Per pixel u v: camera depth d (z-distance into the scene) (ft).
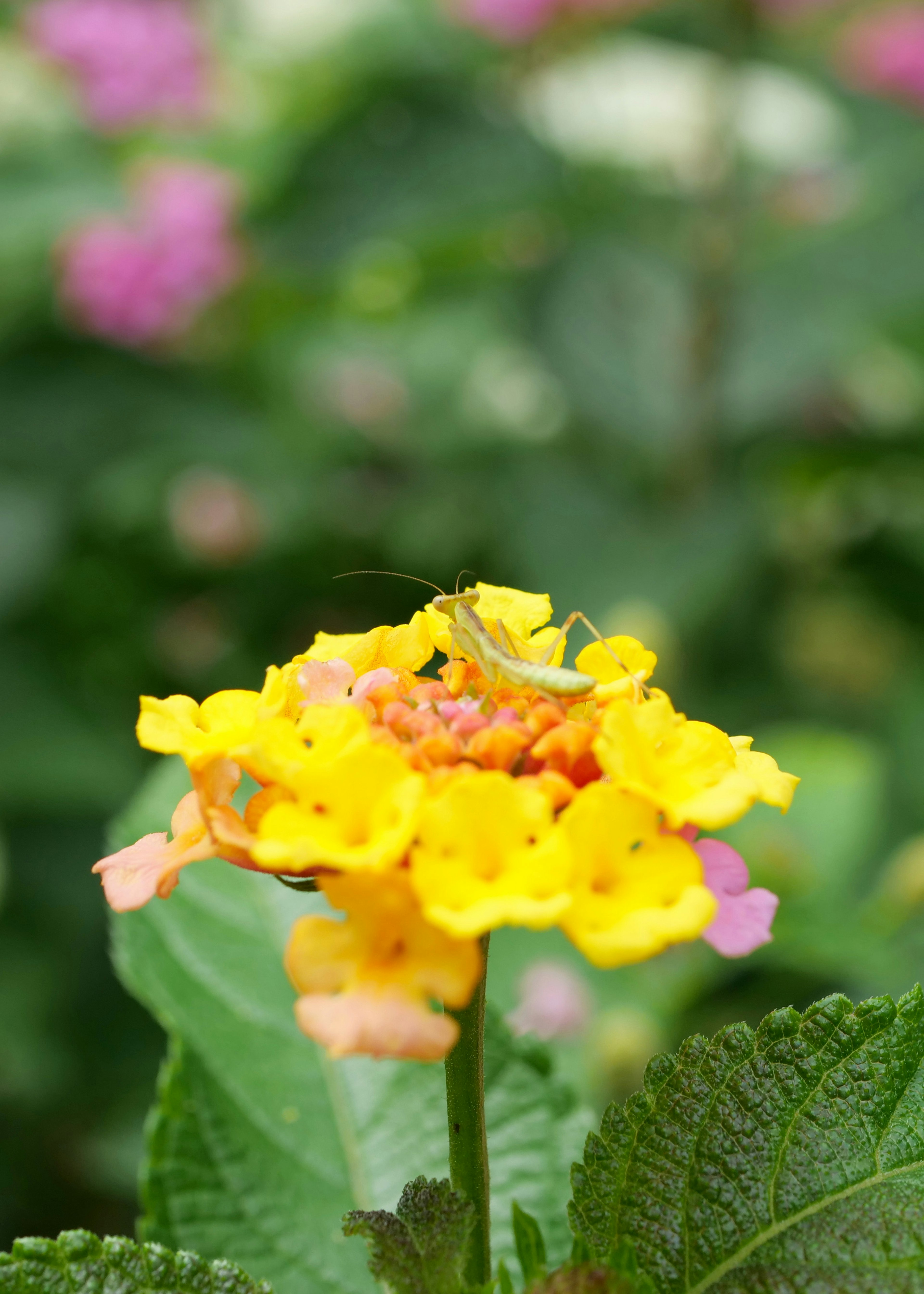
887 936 1.14
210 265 1.82
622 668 0.67
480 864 0.60
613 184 1.92
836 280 1.84
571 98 2.11
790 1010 0.65
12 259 1.90
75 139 2.02
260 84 2.24
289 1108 0.74
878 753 1.82
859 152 1.90
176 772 0.81
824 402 2.01
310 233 1.87
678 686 1.81
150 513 2.02
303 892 0.70
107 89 1.87
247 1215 0.71
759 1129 0.65
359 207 1.88
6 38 1.99
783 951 1.14
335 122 1.93
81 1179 1.59
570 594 1.76
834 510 2.07
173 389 1.97
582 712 0.67
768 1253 0.63
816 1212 0.64
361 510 2.10
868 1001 0.65
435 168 1.88
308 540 2.01
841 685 2.09
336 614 2.08
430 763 0.63
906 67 1.88
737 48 1.84
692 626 1.72
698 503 1.87
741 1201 0.64
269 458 1.98
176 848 0.63
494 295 2.19
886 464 1.93
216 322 1.99
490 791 0.60
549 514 1.88
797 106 2.13
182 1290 0.63
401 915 0.60
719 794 0.61
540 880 0.59
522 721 0.65
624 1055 1.16
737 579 1.77
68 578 1.95
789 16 1.81
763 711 1.86
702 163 1.91
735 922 0.61
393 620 2.08
